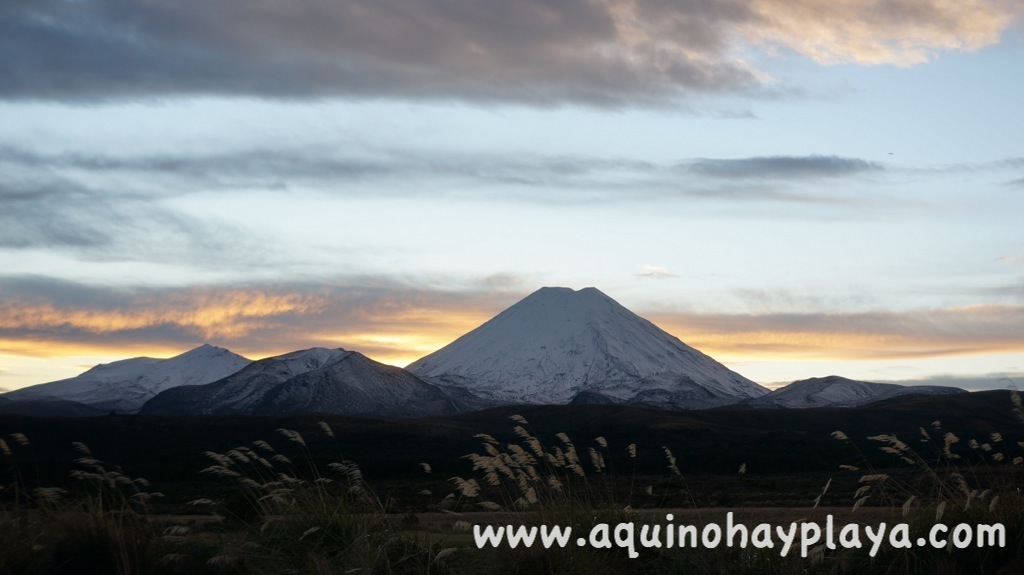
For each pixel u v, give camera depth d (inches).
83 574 523.5
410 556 544.7
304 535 553.6
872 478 605.0
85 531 540.4
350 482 612.4
